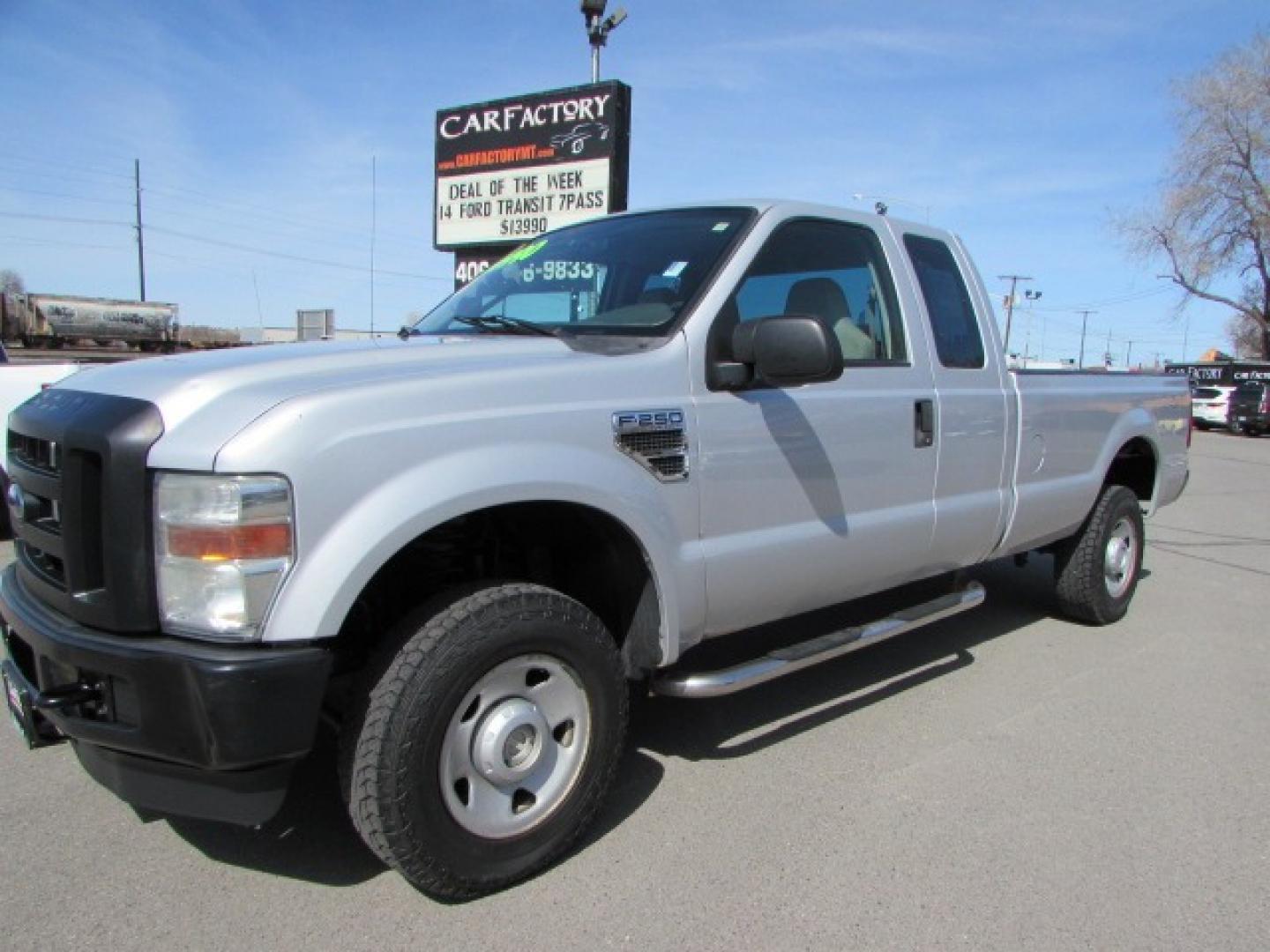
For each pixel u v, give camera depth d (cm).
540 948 247
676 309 321
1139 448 587
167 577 230
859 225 394
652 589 304
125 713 233
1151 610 610
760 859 293
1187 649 521
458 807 258
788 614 361
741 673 326
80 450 238
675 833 308
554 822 278
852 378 366
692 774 352
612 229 390
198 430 230
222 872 280
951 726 402
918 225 430
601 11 1196
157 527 231
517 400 268
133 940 247
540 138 1155
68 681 247
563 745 284
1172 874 289
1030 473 468
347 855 290
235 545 225
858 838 307
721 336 321
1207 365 3075
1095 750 380
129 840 298
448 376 260
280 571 227
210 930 252
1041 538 495
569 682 282
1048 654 506
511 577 322
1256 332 6066
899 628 393
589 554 320
